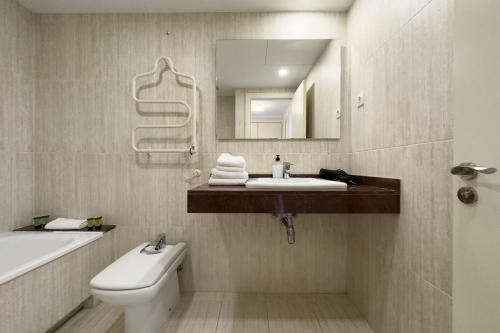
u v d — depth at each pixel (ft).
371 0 5.00
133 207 6.40
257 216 6.39
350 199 4.14
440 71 3.14
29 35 6.23
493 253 2.29
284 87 6.32
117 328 5.08
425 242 3.43
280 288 6.39
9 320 3.87
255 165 6.37
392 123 4.27
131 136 6.36
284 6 6.11
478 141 2.43
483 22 2.35
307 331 5.00
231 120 6.37
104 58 6.33
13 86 5.91
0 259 5.32
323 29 6.27
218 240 6.40
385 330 4.54
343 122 6.28
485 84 2.34
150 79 6.35
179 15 6.32
